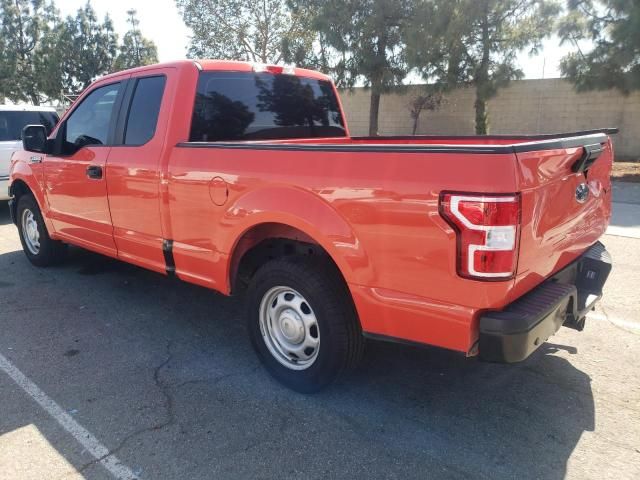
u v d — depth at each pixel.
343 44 17.98
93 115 4.89
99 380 3.72
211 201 3.71
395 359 4.03
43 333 4.50
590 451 2.94
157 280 5.87
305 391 3.52
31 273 6.11
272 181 3.31
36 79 29.81
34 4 29.56
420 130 22.45
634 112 18.11
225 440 3.06
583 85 13.94
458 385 3.65
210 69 4.23
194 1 24.95
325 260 3.38
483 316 2.66
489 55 16.22
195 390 3.60
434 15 15.52
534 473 2.78
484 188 2.48
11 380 3.72
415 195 2.68
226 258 3.71
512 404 3.41
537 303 2.79
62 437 3.08
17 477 2.76
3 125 8.98
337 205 3.01
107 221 4.76
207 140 4.22
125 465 2.85
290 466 2.84
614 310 4.87
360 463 2.87
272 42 25.19
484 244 2.51
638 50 12.56
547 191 2.79
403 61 17.53
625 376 3.72
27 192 6.18
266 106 4.67
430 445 3.01
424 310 2.79
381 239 2.85
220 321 4.78
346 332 3.27
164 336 4.46
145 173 4.19
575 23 13.64
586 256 3.59
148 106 4.31
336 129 5.43
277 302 3.59
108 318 4.83
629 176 14.00
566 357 4.00
